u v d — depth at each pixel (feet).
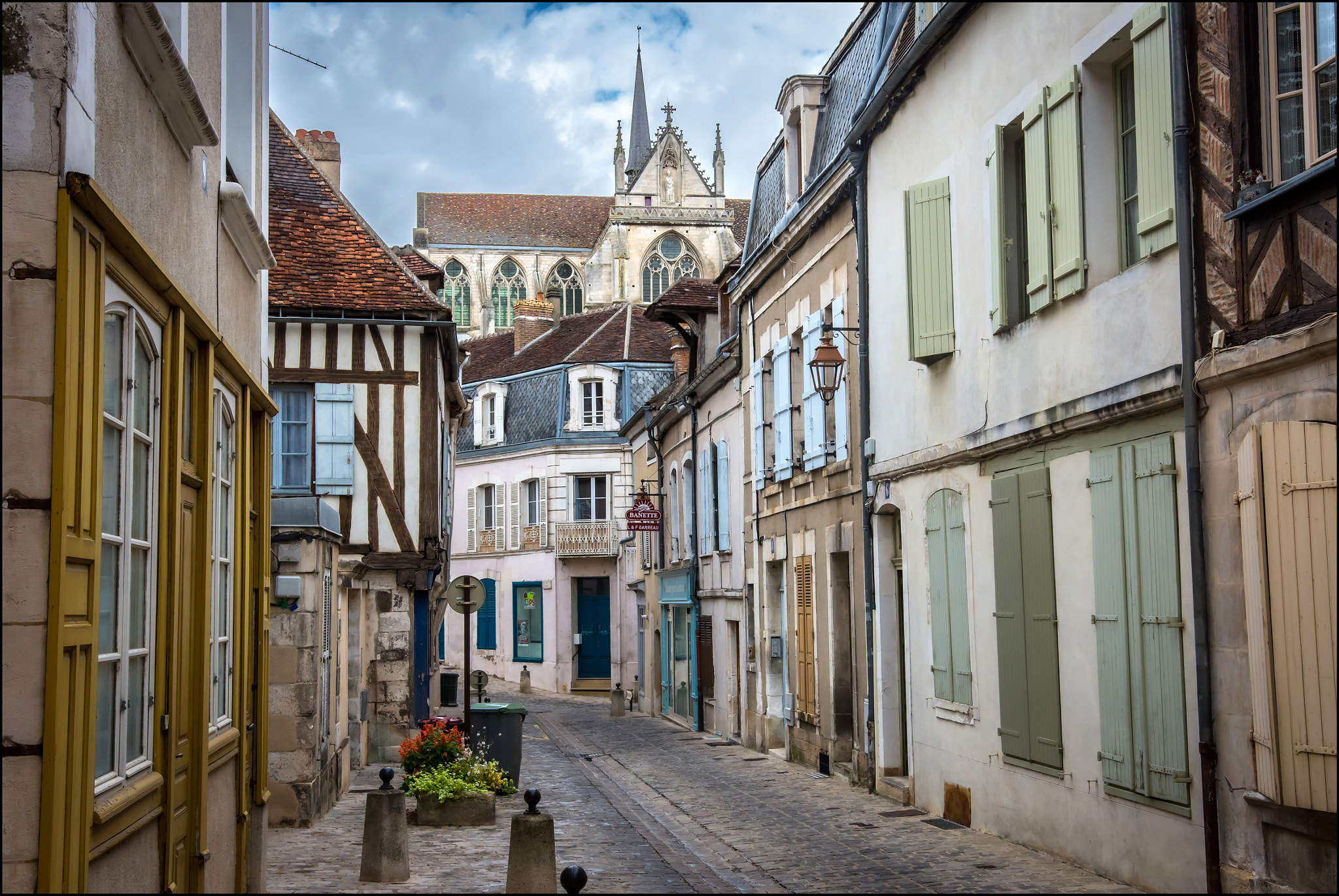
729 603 69.97
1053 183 29.12
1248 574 21.34
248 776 27.43
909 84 38.63
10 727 13.92
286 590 35.73
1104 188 27.78
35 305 14.43
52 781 13.93
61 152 14.71
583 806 41.68
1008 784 31.89
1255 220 21.62
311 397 59.36
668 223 223.51
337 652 42.42
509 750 45.32
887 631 42.55
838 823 36.65
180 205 21.21
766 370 59.77
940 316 35.88
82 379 15.15
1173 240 24.02
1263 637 20.89
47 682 14.01
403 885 27.25
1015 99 31.50
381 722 56.59
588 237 244.83
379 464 58.90
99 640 16.15
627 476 120.98
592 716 94.68
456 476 138.92
